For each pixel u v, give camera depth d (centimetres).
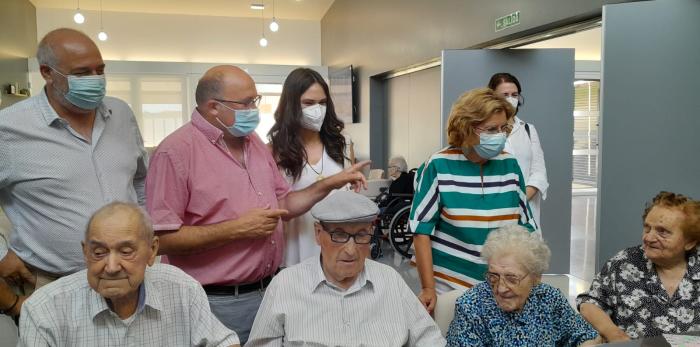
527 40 421
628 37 284
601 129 290
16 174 172
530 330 157
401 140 720
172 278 148
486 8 452
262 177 194
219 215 182
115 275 128
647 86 285
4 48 744
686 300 174
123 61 913
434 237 200
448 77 433
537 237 158
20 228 180
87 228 129
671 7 280
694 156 280
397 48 667
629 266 184
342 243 156
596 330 175
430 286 190
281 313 161
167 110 941
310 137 228
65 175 176
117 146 194
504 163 196
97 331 138
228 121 179
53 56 169
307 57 1041
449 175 192
